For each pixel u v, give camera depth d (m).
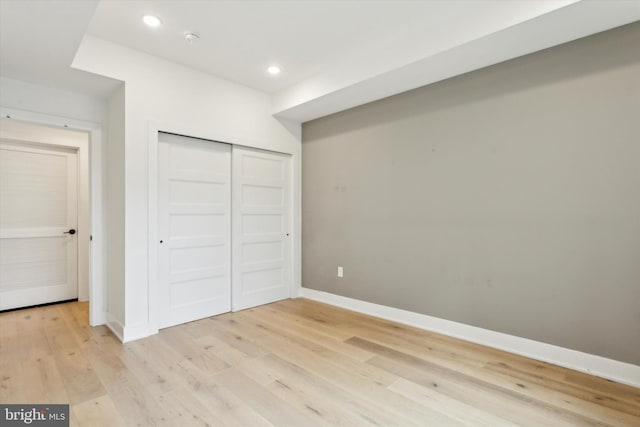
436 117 3.00
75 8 1.91
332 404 1.87
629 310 2.09
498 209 2.64
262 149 3.89
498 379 2.14
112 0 2.18
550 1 1.94
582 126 2.26
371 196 3.53
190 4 2.23
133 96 2.84
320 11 2.34
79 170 4.05
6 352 2.54
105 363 2.35
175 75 3.10
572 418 1.74
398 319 3.29
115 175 3.01
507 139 2.59
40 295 3.82
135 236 2.83
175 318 3.15
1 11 1.92
